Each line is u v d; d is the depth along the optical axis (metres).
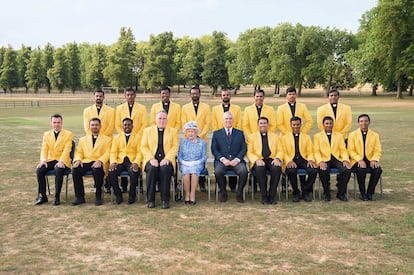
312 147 8.54
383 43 49.91
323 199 8.35
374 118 28.25
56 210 7.59
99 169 7.90
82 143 8.29
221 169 8.09
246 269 4.95
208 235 6.14
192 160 8.25
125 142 8.35
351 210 7.46
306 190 8.23
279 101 54.00
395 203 7.93
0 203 8.06
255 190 9.15
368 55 50.75
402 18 48.75
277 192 9.02
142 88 94.00
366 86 101.06
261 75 66.38
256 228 6.46
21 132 21.00
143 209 7.62
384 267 4.98
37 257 5.37
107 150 8.30
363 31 61.34
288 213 7.30
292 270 4.91
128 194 8.86
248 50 69.94
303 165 8.38
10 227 6.59
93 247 5.70
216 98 61.88
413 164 11.92
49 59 90.62
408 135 18.83
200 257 5.32
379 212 7.32
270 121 9.05
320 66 63.31
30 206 7.86
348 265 5.05
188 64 77.31
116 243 5.84
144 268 4.99
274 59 64.56
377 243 5.79
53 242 5.90
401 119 27.33
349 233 6.20
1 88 98.12
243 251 5.51
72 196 8.70
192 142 8.34
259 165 7.99
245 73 70.62
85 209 7.65
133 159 8.31
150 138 8.11
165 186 7.71
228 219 6.95
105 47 89.00
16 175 10.73
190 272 4.88
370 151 8.37
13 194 8.77
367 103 48.19
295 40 64.31
